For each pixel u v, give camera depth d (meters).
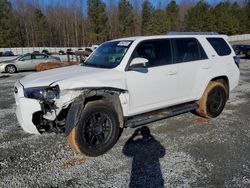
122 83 4.25
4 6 68.50
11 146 4.50
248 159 3.85
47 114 3.98
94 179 3.45
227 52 6.00
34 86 3.92
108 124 4.21
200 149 4.21
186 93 5.20
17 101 4.18
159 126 5.25
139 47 4.59
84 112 3.90
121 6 74.62
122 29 74.62
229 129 5.05
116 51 4.69
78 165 3.82
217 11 78.19
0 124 5.64
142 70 4.46
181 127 5.19
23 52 55.00
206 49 5.55
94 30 69.88
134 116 4.67
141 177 3.46
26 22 73.31
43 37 73.00
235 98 7.54
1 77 14.47
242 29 83.31
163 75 4.75
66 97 3.86
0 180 3.47
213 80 5.76
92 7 68.81
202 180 3.35
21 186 3.33
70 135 3.89
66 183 3.38
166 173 3.53
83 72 4.27
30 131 4.07
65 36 77.12
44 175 3.57
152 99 4.70
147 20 77.94
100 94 4.09
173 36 5.12
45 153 4.21
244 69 14.74
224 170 3.57
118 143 4.50
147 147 4.33
